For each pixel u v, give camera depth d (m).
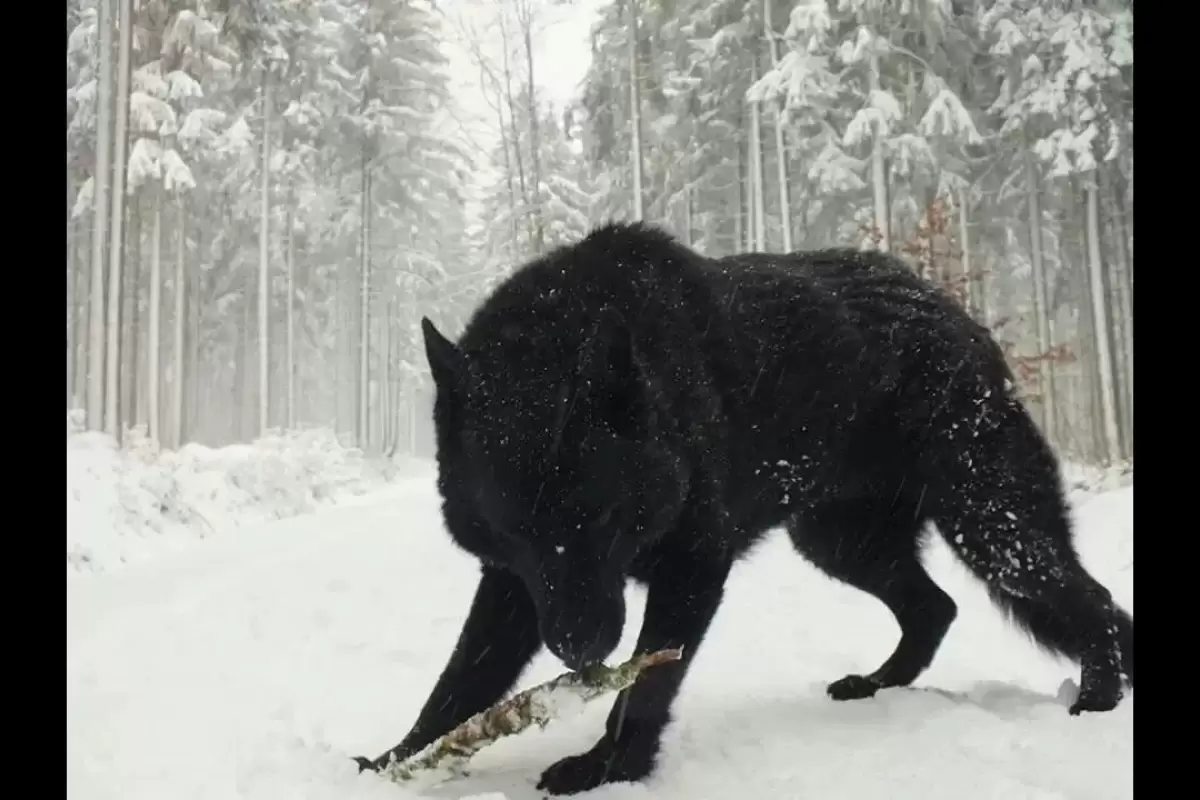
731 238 26.09
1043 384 22.20
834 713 4.57
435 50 32.28
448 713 3.76
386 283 34.03
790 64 19.59
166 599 7.58
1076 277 27.23
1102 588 4.73
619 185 27.58
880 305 4.85
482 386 3.47
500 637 3.83
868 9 19.45
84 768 3.41
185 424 31.27
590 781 3.53
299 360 36.56
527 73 29.98
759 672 5.58
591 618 3.22
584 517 3.28
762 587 8.41
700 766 3.79
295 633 6.30
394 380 37.03
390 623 6.65
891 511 5.06
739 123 23.97
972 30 23.02
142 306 30.77
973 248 24.52
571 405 3.35
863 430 4.75
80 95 22.50
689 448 3.78
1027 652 6.13
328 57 29.83
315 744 3.80
